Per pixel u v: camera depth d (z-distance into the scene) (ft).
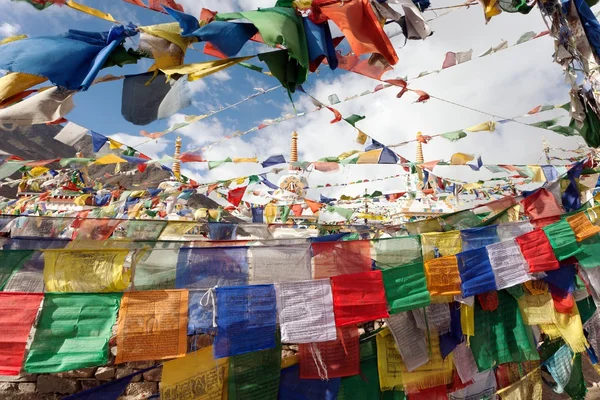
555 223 14.79
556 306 15.93
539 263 14.08
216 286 10.93
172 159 16.33
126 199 22.70
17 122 7.30
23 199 26.99
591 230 14.87
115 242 11.23
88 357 9.45
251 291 11.08
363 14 7.81
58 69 6.40
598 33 11.69
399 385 13.79
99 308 9.91
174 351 10.16
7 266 9.66
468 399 16.57
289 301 11.41
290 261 12.20
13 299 9.27
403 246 13.41
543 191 15.79
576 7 11.47
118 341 9.75
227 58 7.86
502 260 13.87
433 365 14.20
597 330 18.47
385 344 13.89
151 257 10.97
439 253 13.65
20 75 6.89
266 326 11.05
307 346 12.84
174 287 10.93
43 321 9.40
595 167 17.61
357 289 12.04
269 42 6.86
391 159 17.75
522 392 17.22
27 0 6.81
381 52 7.88
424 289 12.82
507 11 11.00
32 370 9.03
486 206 15.96
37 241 10.89
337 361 13.01
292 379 12.68
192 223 16.12
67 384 14.30
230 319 10.65
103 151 13.75
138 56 7.32
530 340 15.90
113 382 10.55
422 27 8.39
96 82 7.40
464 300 13.82
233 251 11.78
